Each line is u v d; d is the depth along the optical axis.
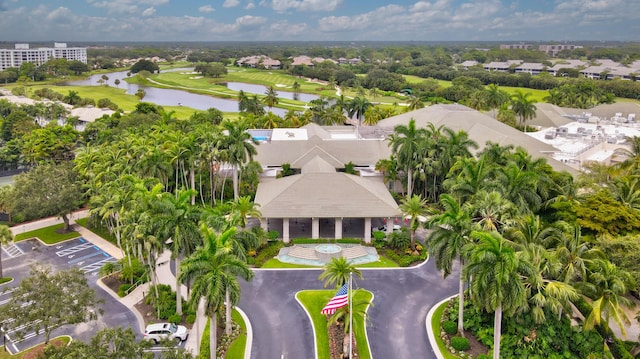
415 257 71.56
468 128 116.00
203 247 48.12
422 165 90.00
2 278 67.50
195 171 99.00
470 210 59.91
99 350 37.94
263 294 62.25
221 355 49.88
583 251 52.09
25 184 83.81
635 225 62.41
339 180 80.00
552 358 49.03
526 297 48.19
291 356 50.16
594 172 85.56
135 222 58.25
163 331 52.34
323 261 71.19
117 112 164.00
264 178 99.00
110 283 66.62
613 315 47.84
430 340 53.06
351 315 49.03
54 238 83.00
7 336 53.00
